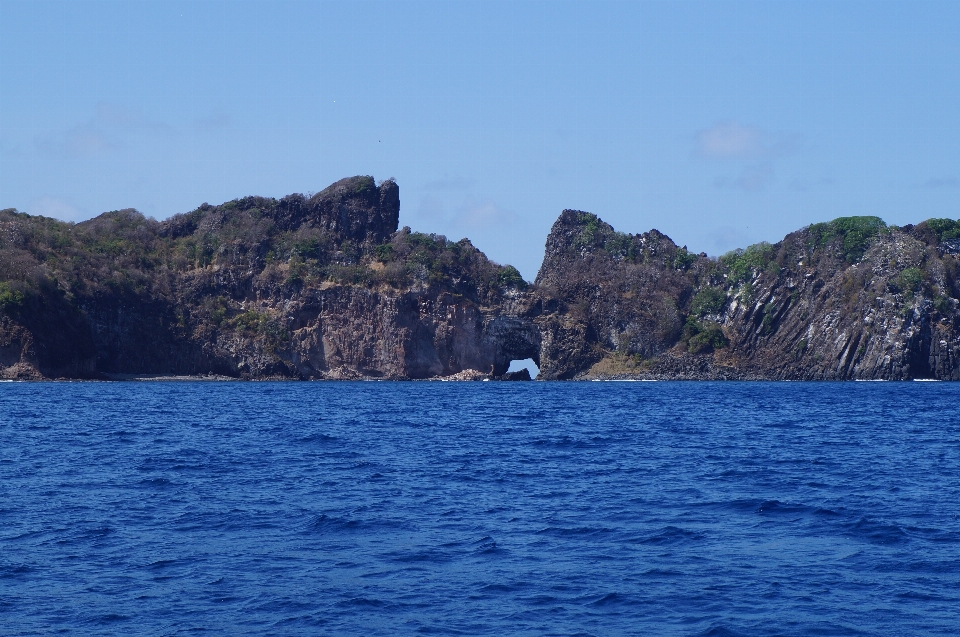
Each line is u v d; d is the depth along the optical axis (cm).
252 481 9325
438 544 6550
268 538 6719
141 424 16312
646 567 5981
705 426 16812
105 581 5650
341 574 5806
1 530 6912
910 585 5628
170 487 8919
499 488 8950
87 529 6969
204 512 7631
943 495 8644
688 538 6756
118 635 4800
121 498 8288
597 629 4903
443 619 5031
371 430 15500
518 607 5216
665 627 4934
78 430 14975
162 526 7094
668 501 8244
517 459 11369
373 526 7112
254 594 5412
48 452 11812
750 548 6475
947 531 6988
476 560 6128
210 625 4934
